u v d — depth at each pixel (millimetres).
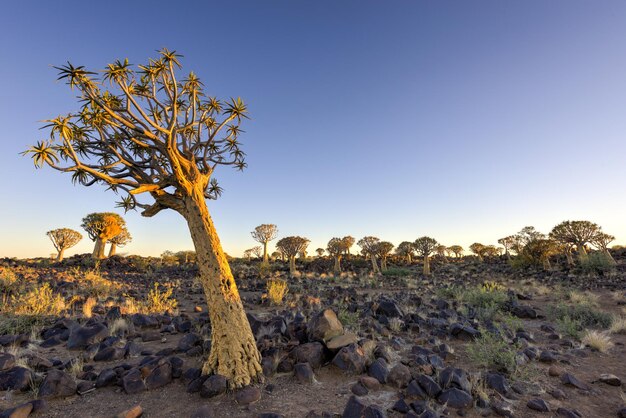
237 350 4492
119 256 30016
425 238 32094
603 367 5824
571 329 8055
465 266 36938
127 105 4598
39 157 4035
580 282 19000
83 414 3779
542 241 27094
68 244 29797
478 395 4285
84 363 5512
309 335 5883
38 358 5098
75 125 5070
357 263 37906
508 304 11617
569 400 4414
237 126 6441
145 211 5191
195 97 5520
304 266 35719
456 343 7156
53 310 8898
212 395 4113
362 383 4543
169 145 4637
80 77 4281
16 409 3598
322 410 3854
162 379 4547
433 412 3646
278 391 4363
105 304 10516
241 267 28234
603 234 25875
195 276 22875
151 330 7910
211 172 5660
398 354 6145
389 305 9695
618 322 8672
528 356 6066
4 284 11891
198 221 4777
